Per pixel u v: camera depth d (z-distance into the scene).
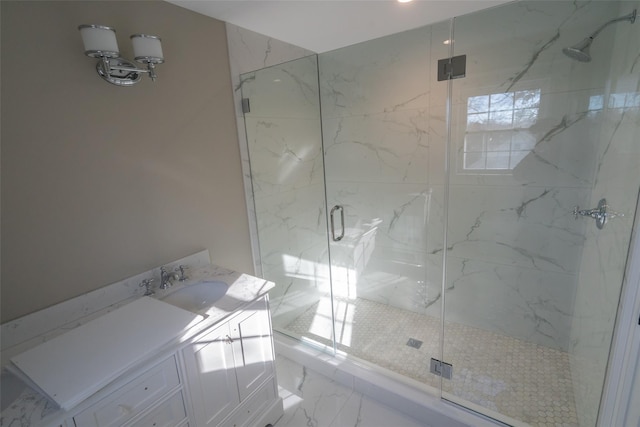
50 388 0.94
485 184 2.20
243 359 1.53
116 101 1.47
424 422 1.76
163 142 1.68
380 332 2.46
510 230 2.18
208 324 1.31
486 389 1.85
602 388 1.33
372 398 1.93
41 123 1.25
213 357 1.38
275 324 2.50
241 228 2.20
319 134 2.78
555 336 2.16
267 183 2.35
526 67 1.90
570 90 1.82
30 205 1.25
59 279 1.36
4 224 1.20
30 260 1.27
